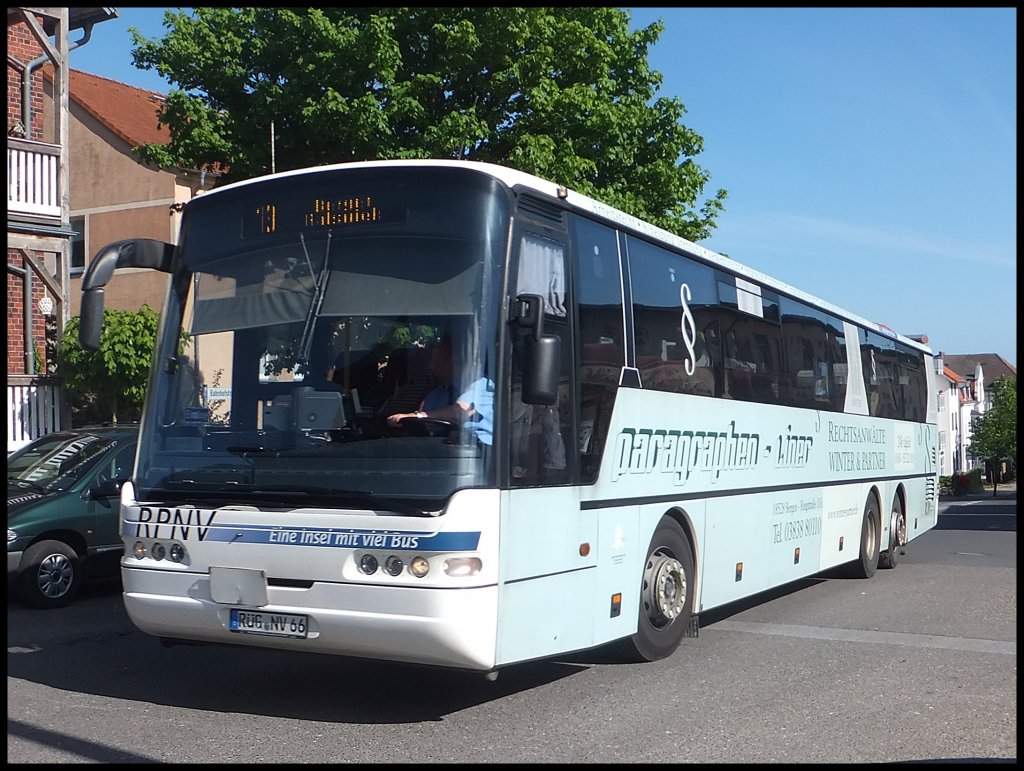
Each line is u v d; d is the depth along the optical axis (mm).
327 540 6566
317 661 8789
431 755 6137
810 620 11242
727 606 12312
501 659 6609
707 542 9648
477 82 20203
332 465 6668
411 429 6574
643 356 8586
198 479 7027
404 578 6406
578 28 20812
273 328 7098
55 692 7605
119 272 31266
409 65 20359
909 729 6934
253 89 20547
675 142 22594
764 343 11320
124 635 9867
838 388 13719
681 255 9531
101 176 31688
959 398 119688
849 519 14102
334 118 19141
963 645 9812
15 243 20000
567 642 7316
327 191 7203
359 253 7043
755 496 10820
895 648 9633
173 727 6684
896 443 16531
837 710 7379
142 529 7145
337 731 6641
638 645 8625
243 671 8383
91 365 19172
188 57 20547
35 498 11453
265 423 6941
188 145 20266
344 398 6770
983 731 6910
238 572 6801
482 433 6559
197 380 7242
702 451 9586
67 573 11492
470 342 6676
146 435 7316
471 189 6930
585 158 20859
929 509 18688
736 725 6941
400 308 6840
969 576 15508
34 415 19891
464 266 6820
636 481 8328
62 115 20766
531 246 7176
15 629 10164
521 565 6785
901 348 17156
